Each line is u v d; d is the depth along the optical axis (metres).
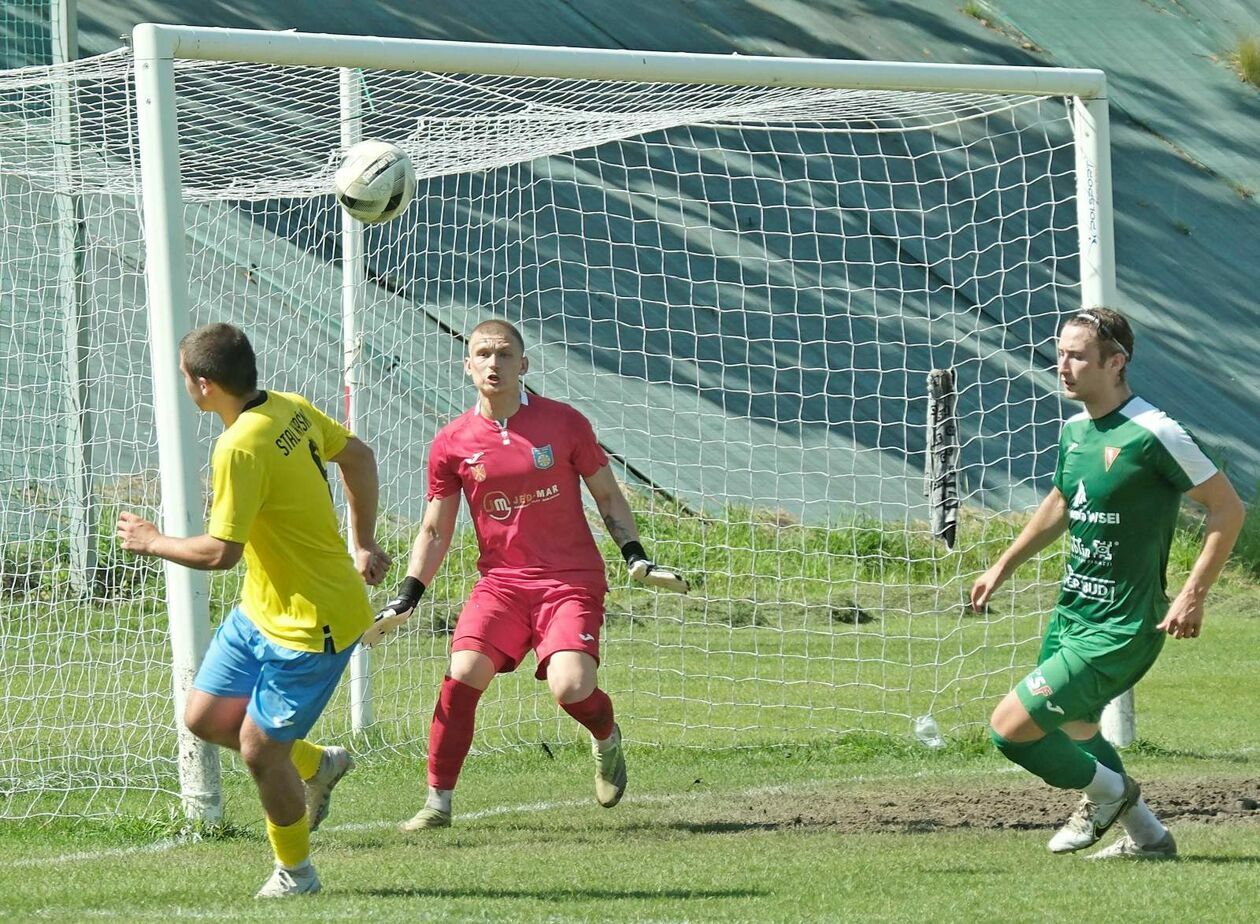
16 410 46.44
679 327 67.50
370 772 29.50
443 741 23.45
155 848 22.38
